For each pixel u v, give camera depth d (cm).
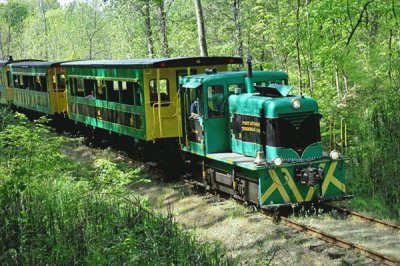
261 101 1182
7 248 862
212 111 1312
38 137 1270
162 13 2933
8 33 7181
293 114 1159
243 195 1215
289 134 1157
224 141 1325
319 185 1161
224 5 3269
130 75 1611
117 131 1780
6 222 900
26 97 2778
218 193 1338
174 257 815
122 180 1151
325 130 1595
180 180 1512
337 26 1809
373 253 879
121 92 1717
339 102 1602
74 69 2136
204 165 1366
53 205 999
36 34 6206
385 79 1566
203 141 1318
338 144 1554
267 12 2245
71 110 2241
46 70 2398
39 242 859
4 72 3097
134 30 3606
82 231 884
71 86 2225
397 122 1359
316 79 1884
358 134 1466
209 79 1297
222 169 1301
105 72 1808
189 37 3178
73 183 1173
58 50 5662
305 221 1088
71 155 1938
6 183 1012
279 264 885
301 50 1853
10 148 1236
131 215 976
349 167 1388
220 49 2864
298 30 1770
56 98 2422
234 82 1312
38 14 6781
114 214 975
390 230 1021
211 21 3297
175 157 1562
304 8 1777
